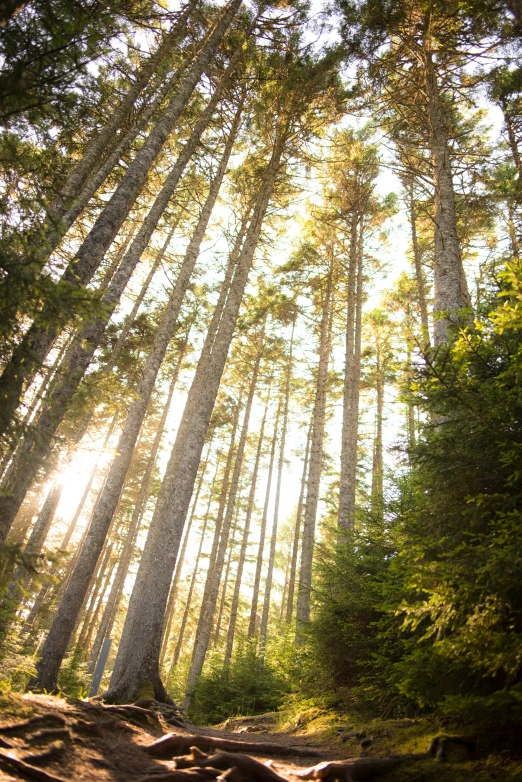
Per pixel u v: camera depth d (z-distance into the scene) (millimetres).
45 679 7551
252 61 13180
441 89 11148
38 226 4047
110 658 37250
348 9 10266
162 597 8508
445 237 8641
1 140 4410
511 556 2906
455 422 4141
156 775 3248
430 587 3420
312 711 6766
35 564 3418
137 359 18453
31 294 3561
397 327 19938
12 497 4469
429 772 3326
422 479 4281
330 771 3490
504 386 3801
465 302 8484
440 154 9758
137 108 11828
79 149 11656
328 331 20062
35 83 3949
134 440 11242
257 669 12492
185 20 10945
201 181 16047
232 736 6082
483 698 2816
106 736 3914
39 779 2795
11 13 3490
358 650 6328
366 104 12234
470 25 10047
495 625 3045
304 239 18797
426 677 3471
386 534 6336
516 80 10898
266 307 19453
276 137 14328
